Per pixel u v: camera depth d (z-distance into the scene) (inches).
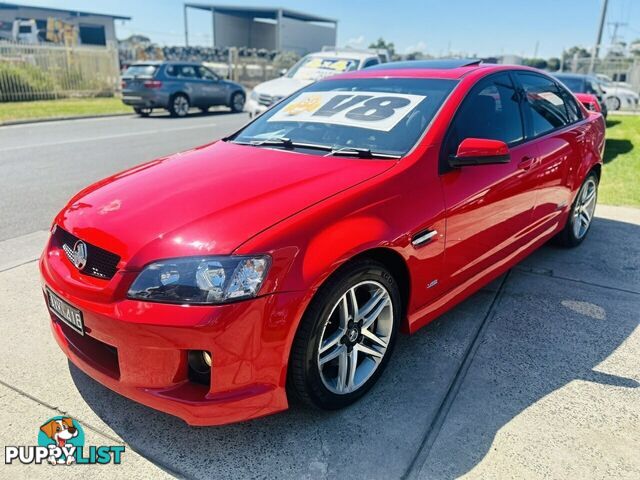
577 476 82.1
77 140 407.5
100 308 81.8
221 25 2009.1
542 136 146.3
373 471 83.1
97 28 1514.5
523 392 102.7
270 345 81.1
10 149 359.9
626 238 193.8
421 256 101.8
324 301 85.5
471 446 88.3
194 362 82.5
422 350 116.8
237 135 138.8
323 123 126.3
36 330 122.0
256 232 81.9
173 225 85.4
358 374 99.6
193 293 77.6
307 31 2055.9
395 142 111.8
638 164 327.0
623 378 107.7
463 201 110.3
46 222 201.2
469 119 120.5
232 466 84.3
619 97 746.8
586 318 132.6
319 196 91.1
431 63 148.6
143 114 625.6
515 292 147.0
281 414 96.0
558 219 162.9
